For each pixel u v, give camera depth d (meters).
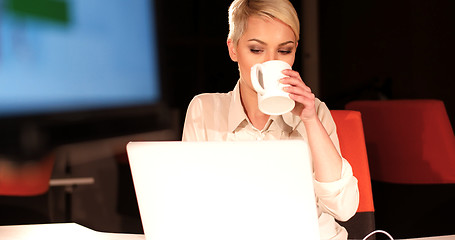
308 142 1.40
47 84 4.11
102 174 3.95
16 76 4.07
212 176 1.04
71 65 4.14
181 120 4.21
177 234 1.11
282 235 1.06
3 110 4.02
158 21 4.13
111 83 4.17
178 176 1.06
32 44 4.06
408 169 2.34
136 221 3.64
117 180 3.82
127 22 4.15
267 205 1.04
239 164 1.02
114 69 4.16
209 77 4.14
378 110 2.38
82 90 4.16
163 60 4.16
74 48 4.12
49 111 4.11
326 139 1.28
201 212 1.08
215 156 1.03
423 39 3.55
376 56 3.67
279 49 1.34
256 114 1.46
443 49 3.52
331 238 1.38
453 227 2.33
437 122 2.25
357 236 1.60
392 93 3.64
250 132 1.47
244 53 1.36
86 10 4.12
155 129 4.21
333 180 1.29
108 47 4.16
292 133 1.46
